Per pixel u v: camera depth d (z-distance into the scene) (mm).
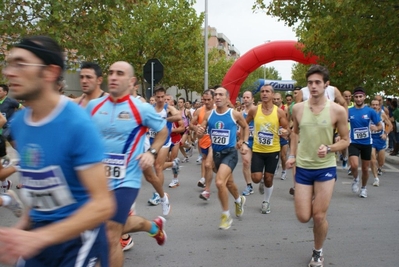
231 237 5473
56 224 1910
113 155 3738
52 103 2027
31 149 2041
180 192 8555
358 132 8016
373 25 12797
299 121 4492
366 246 5113
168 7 24703
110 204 2029
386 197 8078
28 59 1930
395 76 19781
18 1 10094
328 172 4312
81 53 10766
